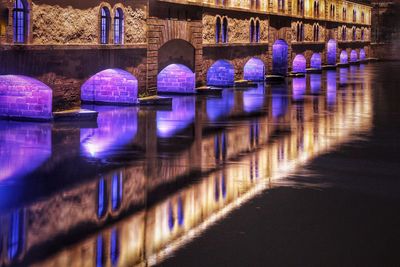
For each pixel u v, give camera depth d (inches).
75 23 928.3
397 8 3735.2
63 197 484.4
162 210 450.3
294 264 344.2
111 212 444.1
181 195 494.3
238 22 1605.6
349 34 2999.5
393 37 3747.5
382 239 388.2
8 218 426.9
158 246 372.2
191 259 350.6
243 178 557.9
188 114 1028.5
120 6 1043.3
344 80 1967.3
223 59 1530.5
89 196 488.1
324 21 2519.7
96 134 796.6
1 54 791.1
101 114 1007.6
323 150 703.1
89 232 398.6
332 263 346.3
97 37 984.3
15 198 479.2
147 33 1136.8
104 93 1154.0
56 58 894.4
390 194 502.3
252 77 1859.0
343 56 2940.5
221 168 601.3
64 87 916.6
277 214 441.1
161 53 1221.7
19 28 826.8
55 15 885.2
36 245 373.4
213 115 1019.9
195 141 757.3
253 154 675.4
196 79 1380.4
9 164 604.7
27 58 838.5
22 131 808.3
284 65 2059.5
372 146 732.7
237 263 345.1
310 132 842.2
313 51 2401.6
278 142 757.3
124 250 365.1
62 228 406.3
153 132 824.9
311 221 425.7
